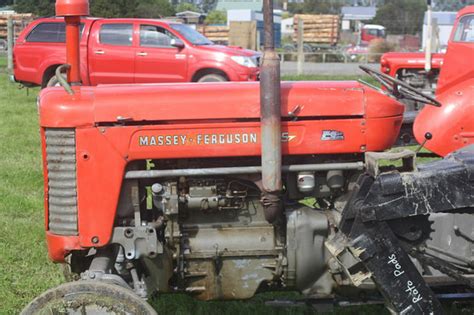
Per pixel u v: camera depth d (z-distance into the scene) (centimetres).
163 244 400
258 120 381
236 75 1474
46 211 387
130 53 1500
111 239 385
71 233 382
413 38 3941
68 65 395
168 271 403
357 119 389
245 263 408
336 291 412
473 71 814
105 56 1505
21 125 1249
